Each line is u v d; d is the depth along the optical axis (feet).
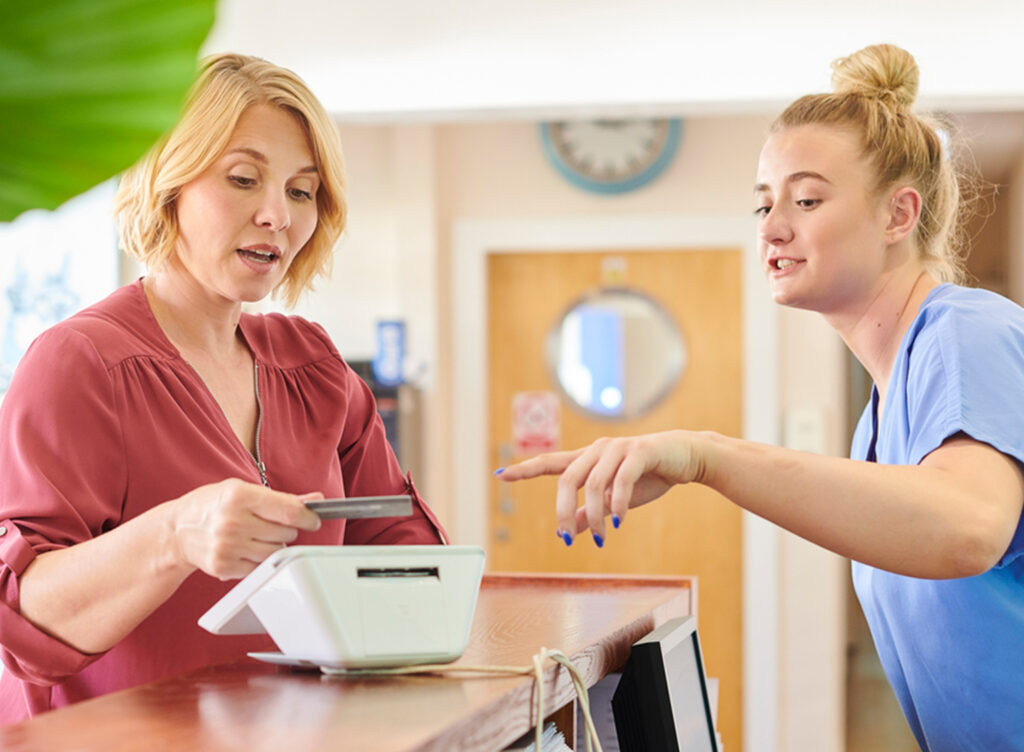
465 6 6.89
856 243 4.02
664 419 15.17
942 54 7.61
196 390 3.81
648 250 15.20
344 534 4.17
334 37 7.33
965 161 5.52
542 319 15.43
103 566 2.73
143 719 2.05
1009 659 3.61
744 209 14.83
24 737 1.92
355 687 2.34
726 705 14.71
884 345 4.23
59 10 0.97
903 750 16.12
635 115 9.09
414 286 14.94
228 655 3.63
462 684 2.36
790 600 14.57
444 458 15.26
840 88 4.34
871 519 2.86
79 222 10.67
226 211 3.76
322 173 4.00
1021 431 3.17
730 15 6.97
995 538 2.89
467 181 15.30
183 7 0.99
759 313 14.75
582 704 2.69
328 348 4.48
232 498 2.39
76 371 3.48
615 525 2.77
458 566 2.56
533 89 8.38
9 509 3.22
